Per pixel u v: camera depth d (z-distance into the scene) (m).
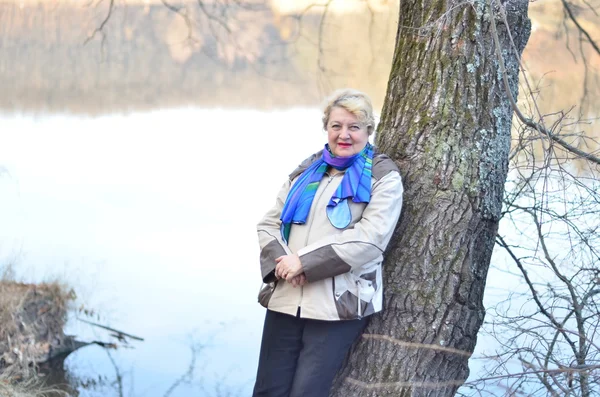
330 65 6.75
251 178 11.91
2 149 13.34
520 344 3.21
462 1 2.75
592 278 2.96
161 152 13.55
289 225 2.73
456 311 2.74
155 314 6.23
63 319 5.62
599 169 3.12
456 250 2.74
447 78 2.77
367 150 2.70
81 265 7.09
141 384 5.05
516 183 3.27
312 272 2.53
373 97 6.81
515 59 2.85
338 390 2.85
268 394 2.75
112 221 9.22
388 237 2.57
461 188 2.73
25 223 8.96
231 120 14.78
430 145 2.77
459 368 2.79
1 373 4.94
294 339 2.75
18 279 5.84
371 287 2.65
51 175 11.87
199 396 4.84
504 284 4.28
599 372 2.51
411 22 2.92
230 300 6.71
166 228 9.02
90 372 5.13
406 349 2.75
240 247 8.41
